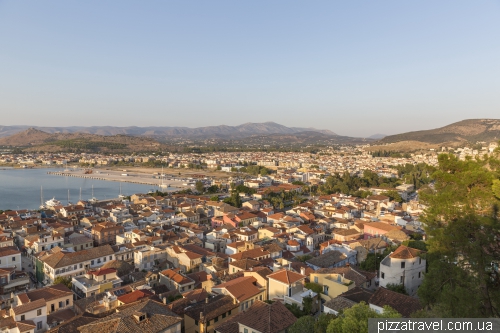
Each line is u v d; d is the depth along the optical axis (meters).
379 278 85.88
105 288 101.81
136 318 57.38
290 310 71.44
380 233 142.25
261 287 85.69
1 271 111.00
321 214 196.88
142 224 184.25
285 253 126.75
